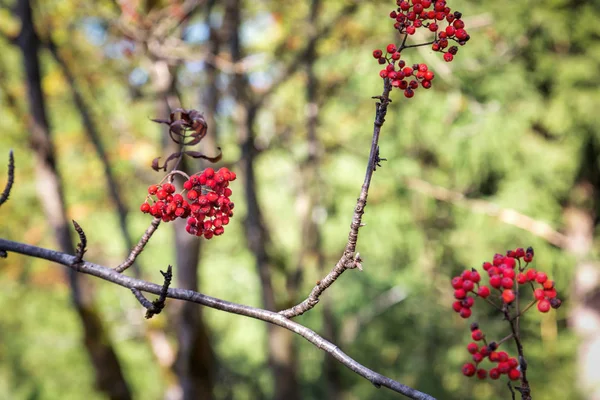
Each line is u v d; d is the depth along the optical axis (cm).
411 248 936
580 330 873
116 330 934
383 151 853
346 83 854
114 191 760
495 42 793
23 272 1029
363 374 139
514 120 761
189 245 608
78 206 921
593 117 768
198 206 151
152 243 1071
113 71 793
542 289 145
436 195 852
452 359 836
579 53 829
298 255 889
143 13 618
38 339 1086
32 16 605
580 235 867
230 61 666
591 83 781
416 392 133
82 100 739
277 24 799
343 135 902
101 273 159
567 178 821
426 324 912
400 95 797
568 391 798
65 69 717
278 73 819
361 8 736
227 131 872
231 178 151
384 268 1030
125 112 849
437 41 145
